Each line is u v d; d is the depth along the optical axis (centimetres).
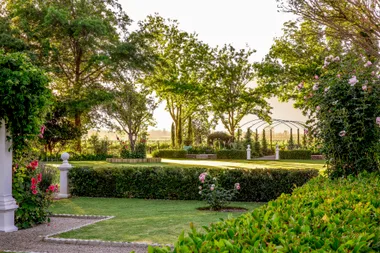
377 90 648
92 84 2911
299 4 660
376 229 273
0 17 2605
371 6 617
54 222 789
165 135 5844
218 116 3862
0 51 683
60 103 2483
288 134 4212
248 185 1055
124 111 2408
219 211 888
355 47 682
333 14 657
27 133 706
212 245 220
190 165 2108
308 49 2711
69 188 1185
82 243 610
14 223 725
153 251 217
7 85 654
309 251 218
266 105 3575
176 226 709
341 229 268
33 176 775
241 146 3112
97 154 2675
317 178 636
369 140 647
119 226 721
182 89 3491
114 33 2925
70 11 2834
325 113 670
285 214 301
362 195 405
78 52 2817
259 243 232
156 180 1128
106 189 1166
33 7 2627
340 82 664
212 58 3644
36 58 2352
